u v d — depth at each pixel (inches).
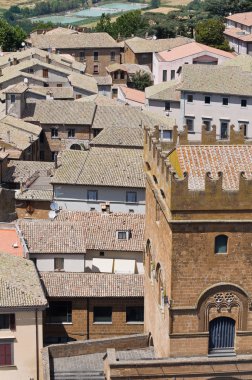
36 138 6943.9
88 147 7027.6
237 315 2940.5
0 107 7701.8
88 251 4313.5
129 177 5521.7
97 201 5492.1
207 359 2866.6
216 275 2881.4
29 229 4271.7
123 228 4434.1
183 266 2859.3
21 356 3599.9
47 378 3083.2
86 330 3964.1
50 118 7352.4
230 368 2874.0
